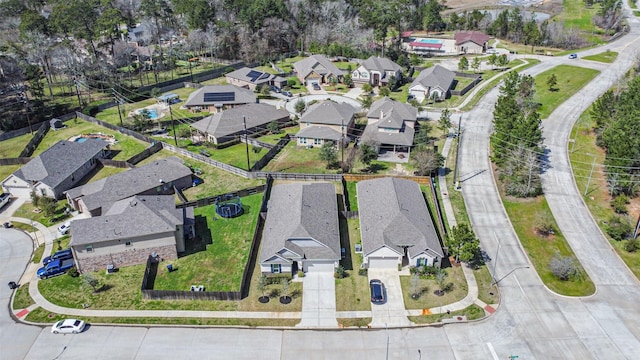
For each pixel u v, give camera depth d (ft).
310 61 412.36
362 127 310.24
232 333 156.66
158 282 178.50
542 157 262.47
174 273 182.91
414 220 191.72
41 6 533.96
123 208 192.13
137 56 469.98
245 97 350.02
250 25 496.23
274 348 151.02
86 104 363.35
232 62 468.34
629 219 209.56
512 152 239.09
